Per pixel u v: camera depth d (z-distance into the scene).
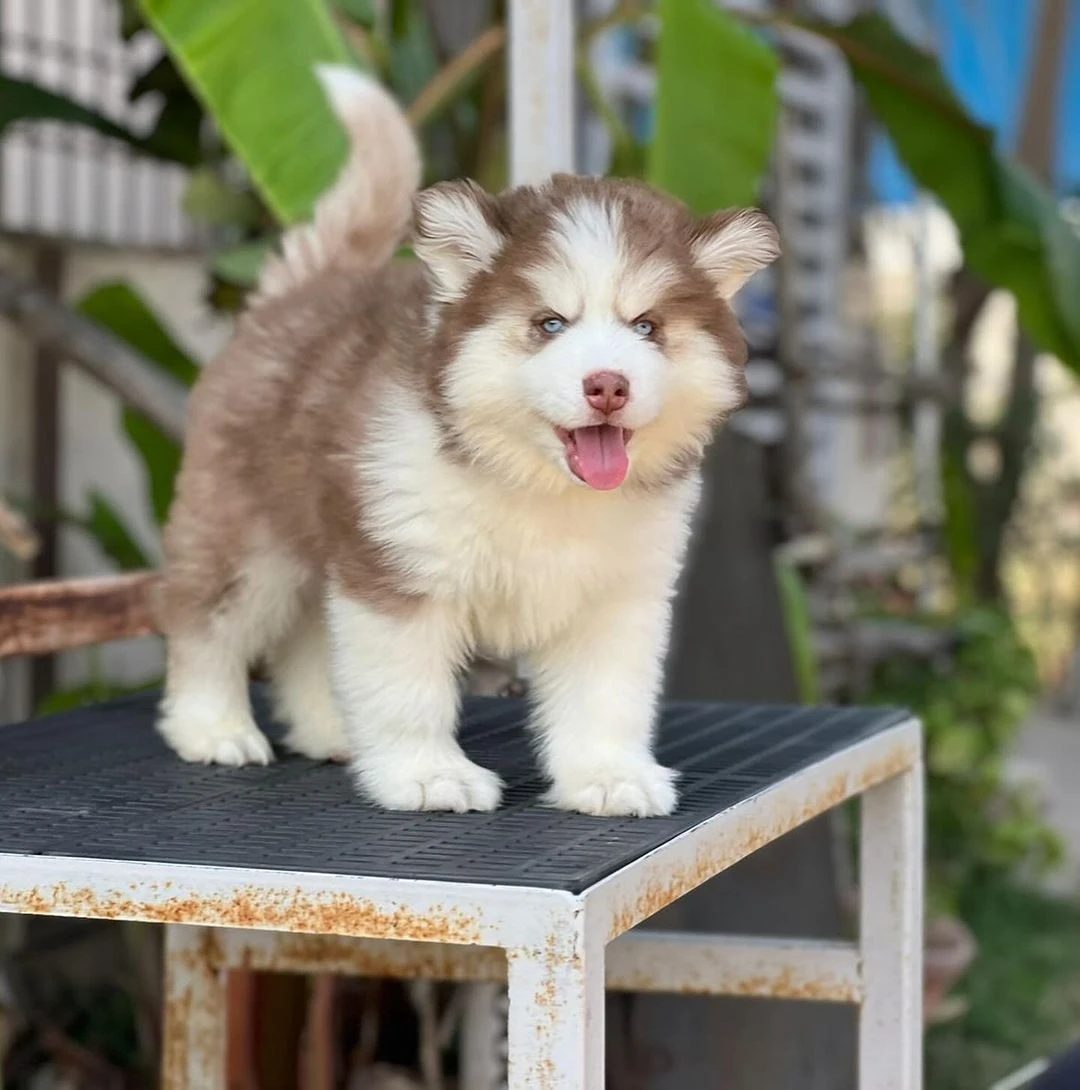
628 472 1.47
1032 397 4.76
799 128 4.28
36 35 3.11
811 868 2.40
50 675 2.98
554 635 1.54
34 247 3.00
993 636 3.63
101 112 2.67
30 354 2.94
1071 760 5.05
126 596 1.78
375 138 1.75
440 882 1.28
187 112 2.64
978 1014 3.03
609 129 2.36
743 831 1.46
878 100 2.45
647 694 1.54
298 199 2.02
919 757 1.74
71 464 3.09
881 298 5.89
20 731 1.73
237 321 1.75
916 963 1.71
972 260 2.44
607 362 1.42
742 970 1.73
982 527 4.71
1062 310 2.33
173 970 1.76
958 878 3.54
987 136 2.38
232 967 1.76
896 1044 1.71
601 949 1.28
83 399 3.10
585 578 1.50
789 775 1.54
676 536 1.53
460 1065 2.29
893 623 3.75
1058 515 5.80
